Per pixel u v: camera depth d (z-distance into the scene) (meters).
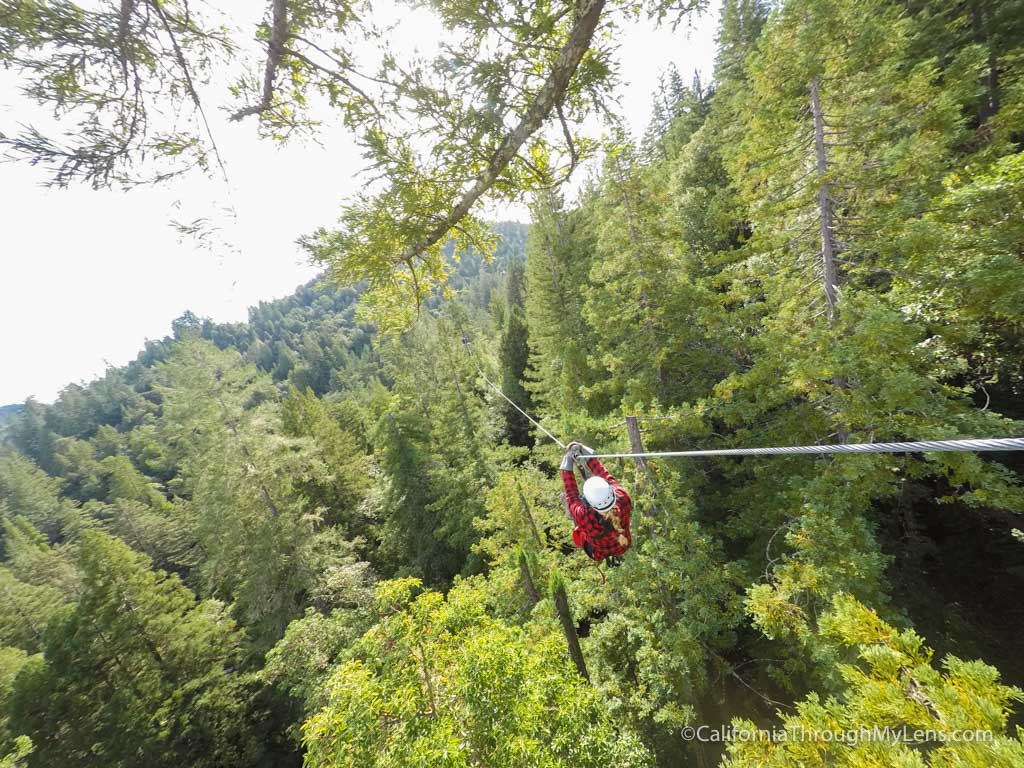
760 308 13.79
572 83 4.30
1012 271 7.76
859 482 9.39
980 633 11.70
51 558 39.44
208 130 3.86
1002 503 7.61
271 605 22.16
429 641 10.09
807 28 10.20
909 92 10.33
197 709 20.27
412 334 29.20
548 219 29.16
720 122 25.16
